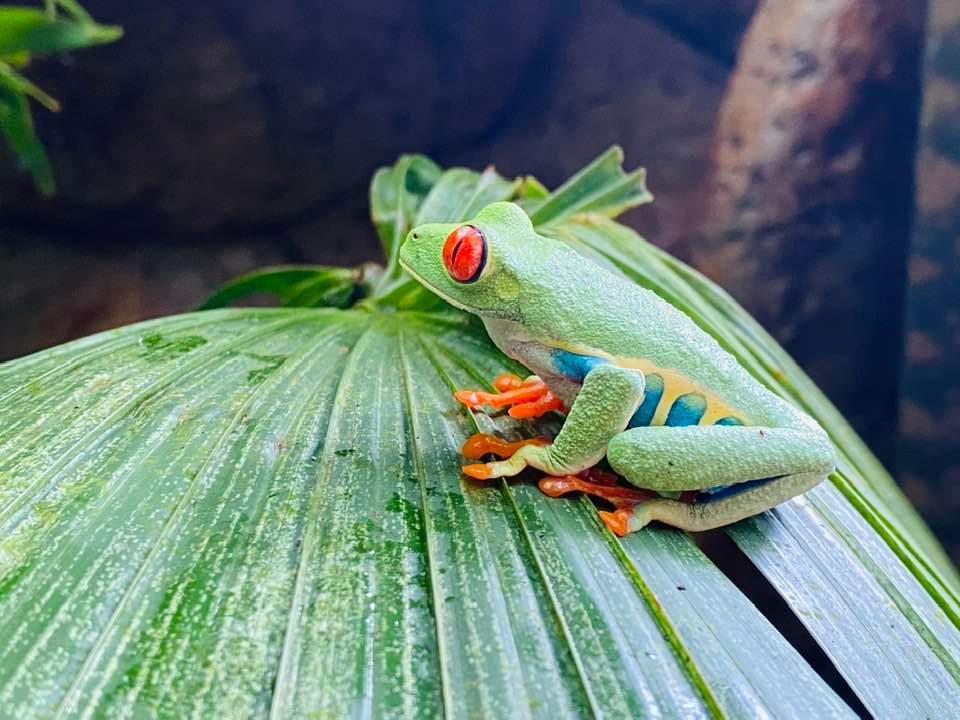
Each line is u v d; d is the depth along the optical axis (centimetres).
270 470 7
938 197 20
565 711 5
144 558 5
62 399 7
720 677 5
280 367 8
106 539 6
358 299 13
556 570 6
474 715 5
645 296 8
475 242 7
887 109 21
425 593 6
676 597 6
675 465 7
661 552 7
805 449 7
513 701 5
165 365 8
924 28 20
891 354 23
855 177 22
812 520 8
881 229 22
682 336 8
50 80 24
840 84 22
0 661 5
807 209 22
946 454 21
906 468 22
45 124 25
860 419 23
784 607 21
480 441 7
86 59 25
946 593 7
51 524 6
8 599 5
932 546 11
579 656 5
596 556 6
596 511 7
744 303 23
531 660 5
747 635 6
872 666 6
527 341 8
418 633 5
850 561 7
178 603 5
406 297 11
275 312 10
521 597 6
